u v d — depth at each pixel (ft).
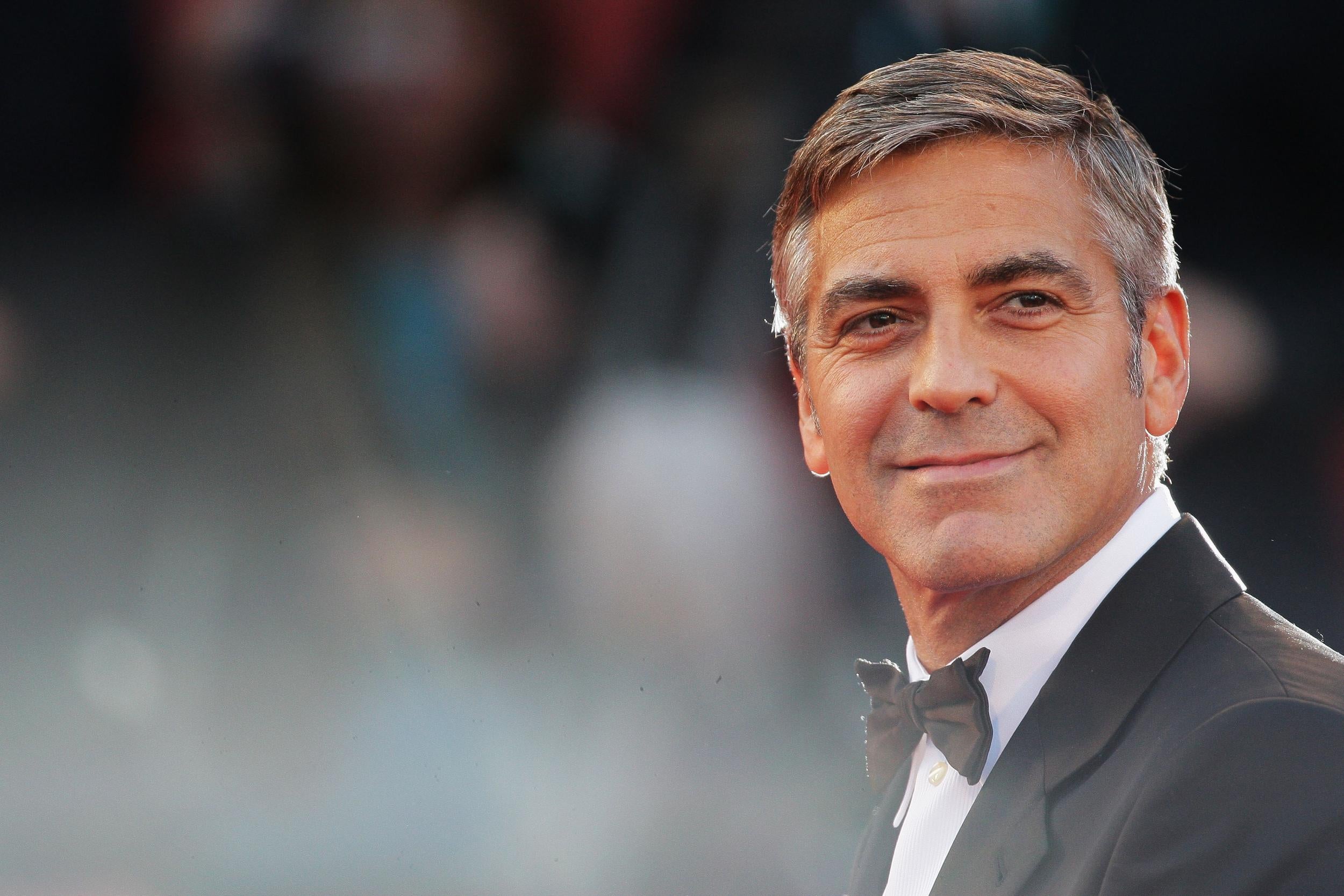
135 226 30.50
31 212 30.76
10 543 30.78
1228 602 15.98
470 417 29.53
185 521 30.32
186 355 30.19
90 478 30.83
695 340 31.63
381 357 29.30
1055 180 16.33
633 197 31.58
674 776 29.22
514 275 29.86
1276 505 44.34
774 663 30.73
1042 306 16.16
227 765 29.14
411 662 28.94
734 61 33.14
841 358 17.08
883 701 19.08
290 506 29.25
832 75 34.19
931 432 16.21
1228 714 13.99
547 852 28.35
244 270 29.68
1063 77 17.11
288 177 29.40
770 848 29.01
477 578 29.27
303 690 29.04
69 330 30.99
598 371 30.45
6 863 29.30
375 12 28.58
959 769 16.47
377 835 28.37
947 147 16.35
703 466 30.48
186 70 29.60
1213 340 45.19
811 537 31.91
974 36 38.99
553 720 29.04
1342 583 43.80
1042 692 16.24
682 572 29.89
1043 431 16.08
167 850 28.91
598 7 30.68
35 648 30.01
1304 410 45.29
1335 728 13.43
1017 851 15.24
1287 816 13.11
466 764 28.60
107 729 30.12
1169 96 45.75
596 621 29.43
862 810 30.07
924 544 16.30
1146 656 15.62
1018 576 16.12
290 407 29.58
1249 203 46.62
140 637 30.04
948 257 16.10
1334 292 46.11
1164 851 13.61
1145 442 17.37
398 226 29.27
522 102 29.89
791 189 18.19
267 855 28.60
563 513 29.84
